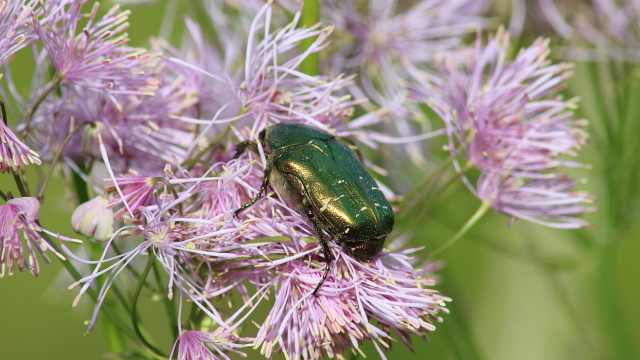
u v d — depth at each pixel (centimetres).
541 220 24
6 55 21
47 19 22
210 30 24
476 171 25
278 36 22
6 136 21
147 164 22
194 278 21
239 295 22
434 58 25
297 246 22
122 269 22
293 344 21
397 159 25
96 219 21
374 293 21
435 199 24
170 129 23
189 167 22
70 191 23
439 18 25
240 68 23
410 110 25
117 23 22
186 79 23
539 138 23
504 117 23
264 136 22
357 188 22
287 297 21
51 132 22
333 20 25
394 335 23
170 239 21
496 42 24
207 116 23
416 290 21
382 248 22
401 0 25
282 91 22
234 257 21
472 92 23
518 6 25
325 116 23
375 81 25
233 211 21
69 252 21
